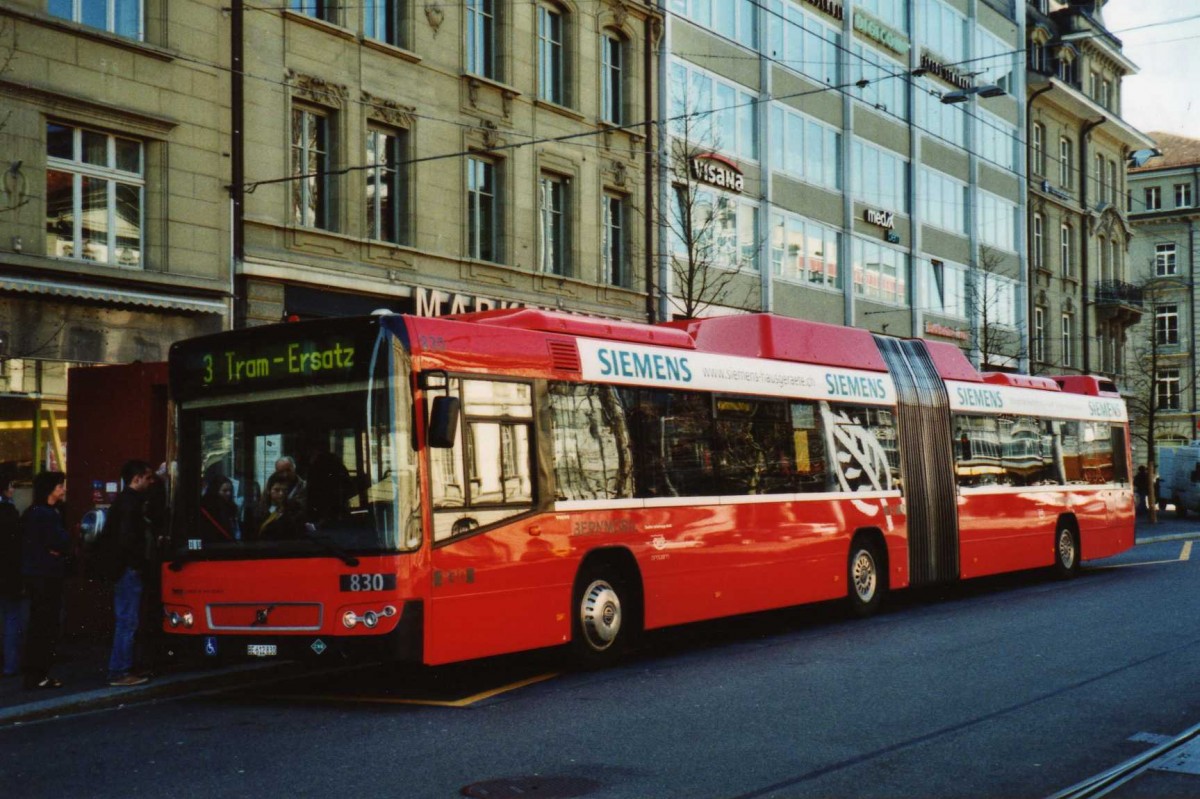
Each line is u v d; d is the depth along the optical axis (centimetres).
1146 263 7538
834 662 1228
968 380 1984
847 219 3644
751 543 1442
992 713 955
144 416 1430
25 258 1659
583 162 2670
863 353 1734
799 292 3422
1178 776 755
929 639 1387
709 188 3039
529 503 1146
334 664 1043
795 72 3438
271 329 1083
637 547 1276
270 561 1051
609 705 1020
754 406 1482
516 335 1164
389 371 1032
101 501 1452
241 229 1962
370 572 1012
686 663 1260
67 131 1758
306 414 1060
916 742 856
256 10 1998
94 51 1769
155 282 1820
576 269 2642
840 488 1622
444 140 2338
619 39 2808
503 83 2467
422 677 1219
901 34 4000
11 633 1188
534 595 1143
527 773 782
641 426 1304
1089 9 5475
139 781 788
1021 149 4794
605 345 1277
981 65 4544
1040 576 2266
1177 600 1752
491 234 2469
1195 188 7431
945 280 4234
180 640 1090
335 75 2128
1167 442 7344
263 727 966
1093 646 1305
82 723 1003
